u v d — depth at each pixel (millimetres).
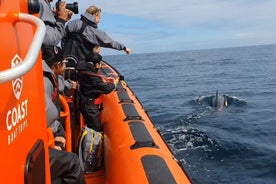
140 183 3652
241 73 58688
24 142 1534
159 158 4168
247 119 18797
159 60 140125
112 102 7160
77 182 2717
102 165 5449
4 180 1263
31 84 1694
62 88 4219
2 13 1331
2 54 1312
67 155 2686
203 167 11086
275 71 60469
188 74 60438
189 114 20797
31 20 1393
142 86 42875
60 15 4738
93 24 6742
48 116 2623
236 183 9844
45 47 3631
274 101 26359
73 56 6336
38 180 1704
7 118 1329
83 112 6227
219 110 21703
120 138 5082
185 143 13641
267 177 10219
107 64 11398
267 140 14188
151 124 5926
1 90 1271
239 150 12641
